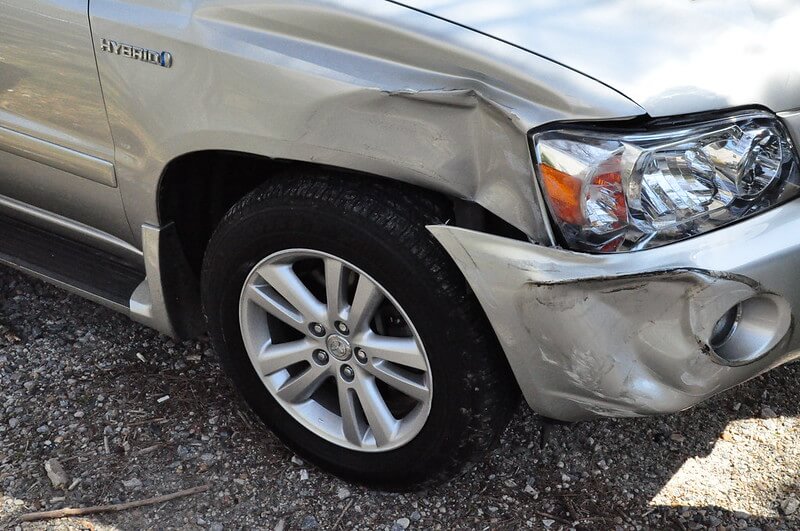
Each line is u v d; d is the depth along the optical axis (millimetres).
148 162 2195
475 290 1812
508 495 2260
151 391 2598
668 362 1758
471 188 1787
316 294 2193
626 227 1703
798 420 2496
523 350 1833
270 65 1905
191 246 2402
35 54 2279
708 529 2160
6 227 2836
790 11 1996
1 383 2619
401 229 1870
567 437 2434
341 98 1836
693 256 1706
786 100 1831
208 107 2018
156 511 2197
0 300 2990
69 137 2352
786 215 1814
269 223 2029
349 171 1953
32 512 2178
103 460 2346
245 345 2260
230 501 2234
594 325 1724
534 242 1746
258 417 2367
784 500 2236
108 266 2607
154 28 2049
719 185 1751
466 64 1747
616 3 1920
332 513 2205
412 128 1793
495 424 2010
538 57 1738
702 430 2461
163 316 2420
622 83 1716
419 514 2201
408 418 2121
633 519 2188
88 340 2816
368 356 2064
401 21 1810
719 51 1829
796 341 1865
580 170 1683
